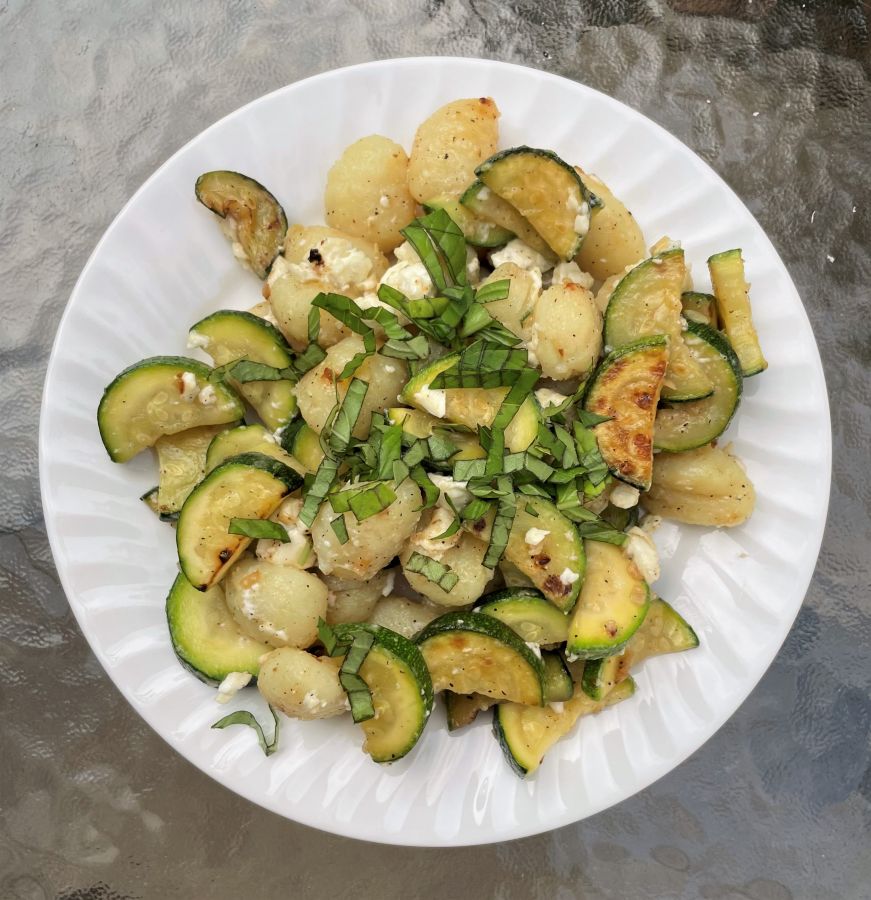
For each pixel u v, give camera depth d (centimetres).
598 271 29
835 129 35
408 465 26
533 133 29
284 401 28
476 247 29
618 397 27
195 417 28
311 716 27
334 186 29
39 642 34
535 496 26
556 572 26
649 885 34
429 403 26
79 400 29
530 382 26
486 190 28
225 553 27
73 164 35
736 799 34
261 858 34
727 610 29
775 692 34
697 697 28
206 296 30
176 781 34
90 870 34
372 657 26
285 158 29
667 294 27
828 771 34
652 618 28
